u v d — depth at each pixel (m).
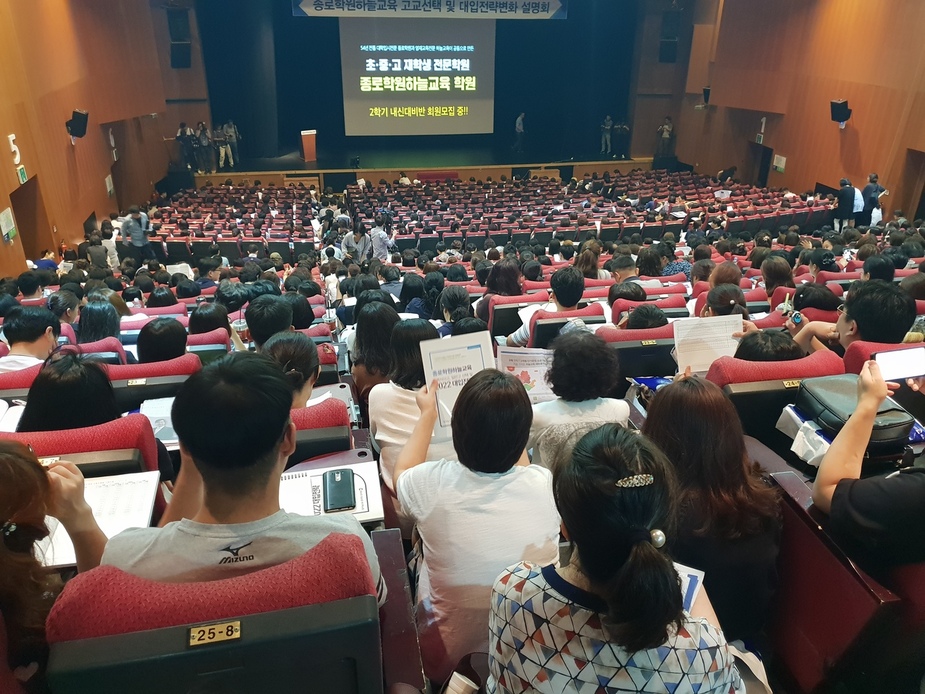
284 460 1.47
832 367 2.63
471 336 2.47
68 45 13.30
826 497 1.91
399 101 23.59
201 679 1.16
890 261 5.20
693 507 1.95
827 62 16.70
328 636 1.16
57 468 1.66
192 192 19.41
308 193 20.06
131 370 3.21
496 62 25.38
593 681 1.27
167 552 1.38
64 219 12.63
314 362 2.93
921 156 14.38
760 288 5.80
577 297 5.23
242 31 21.77
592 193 20.55
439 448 2.70
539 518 1.96
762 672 1.79
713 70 21.56
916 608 1.76
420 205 18.48
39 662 1.43
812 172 17.72
